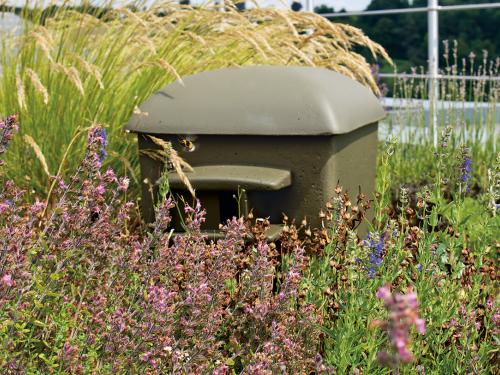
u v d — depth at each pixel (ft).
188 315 9.48
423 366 9.93
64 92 16.52
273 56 20.39
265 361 8.68
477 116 24.54
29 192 15.87
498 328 10.09
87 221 9.68
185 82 13.75
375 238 9.95
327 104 12.67
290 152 12.76
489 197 11.29
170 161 12.45
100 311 9.07
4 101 16.71
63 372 8.31
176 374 8.75
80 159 15.96
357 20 37.78
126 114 17.13
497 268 12.79
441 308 10.47
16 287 8.46
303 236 12.93
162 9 18.95
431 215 10.98
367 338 9.79
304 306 10.07
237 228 9.96
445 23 37.55
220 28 19.21
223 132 12.81
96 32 18.21
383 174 11.51
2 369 8.16
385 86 26.96
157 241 10.00
